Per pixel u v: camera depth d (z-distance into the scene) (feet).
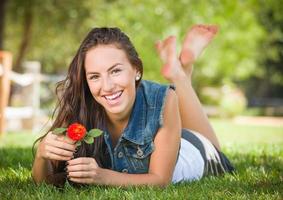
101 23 60.13
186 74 17.53
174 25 61.26
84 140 10.69
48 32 62.49
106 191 10.79
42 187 11.27
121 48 11.20
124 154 12.09
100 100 11.37
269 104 103.45
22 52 59.31
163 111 11.91
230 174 14.01
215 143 15.58
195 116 15.48
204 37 18.17
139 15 61.46
